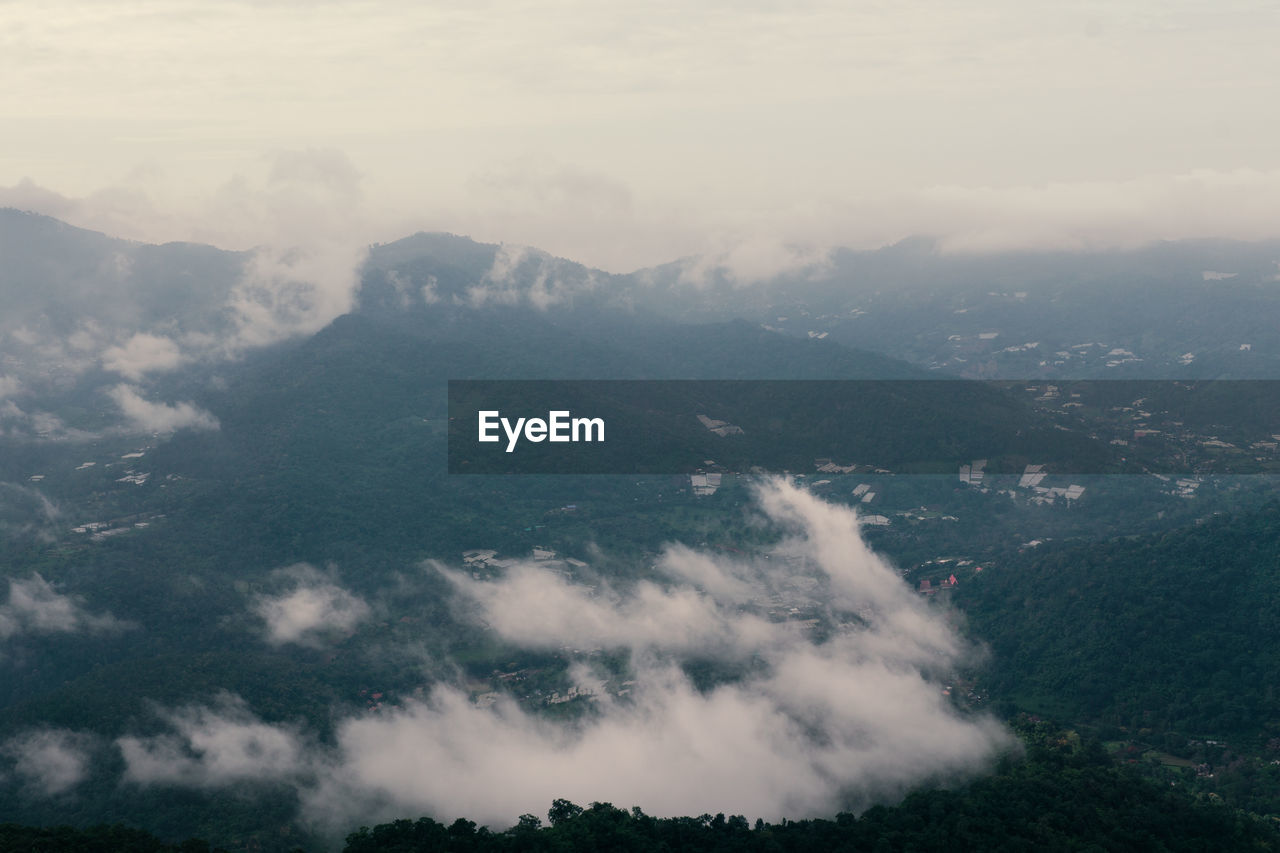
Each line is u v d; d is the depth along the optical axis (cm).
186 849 16775
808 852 16525
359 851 16462
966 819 17125
